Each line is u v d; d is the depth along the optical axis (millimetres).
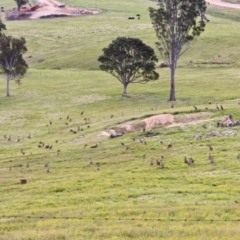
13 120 178750
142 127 139375
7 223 62656
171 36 191500
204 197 71062
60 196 77562
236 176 82438
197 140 116188
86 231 55594
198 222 58281
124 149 116812
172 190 75562
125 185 81062
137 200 71312
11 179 94938
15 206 72938
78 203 72125
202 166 91062
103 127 146000
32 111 191125
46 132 158375
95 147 124500
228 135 117125
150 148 114062
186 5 187625
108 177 88375
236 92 195000
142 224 57750
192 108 150750
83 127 155000
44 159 116062
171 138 122500
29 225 60781
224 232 52250
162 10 190750
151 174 87938
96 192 77875
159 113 149500
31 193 81125
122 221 59844
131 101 195125
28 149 134750
